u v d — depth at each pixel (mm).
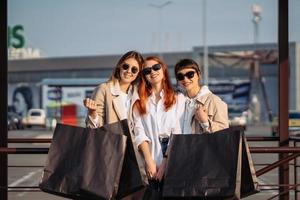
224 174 5035
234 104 53688
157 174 5328
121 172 5203
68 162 5156
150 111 5465
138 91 5500
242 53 60969
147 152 5387
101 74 68188
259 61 61000
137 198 5363
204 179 5055
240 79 61281
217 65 62469
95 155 5129
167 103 5430
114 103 5512
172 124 5422
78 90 46656
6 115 6953
